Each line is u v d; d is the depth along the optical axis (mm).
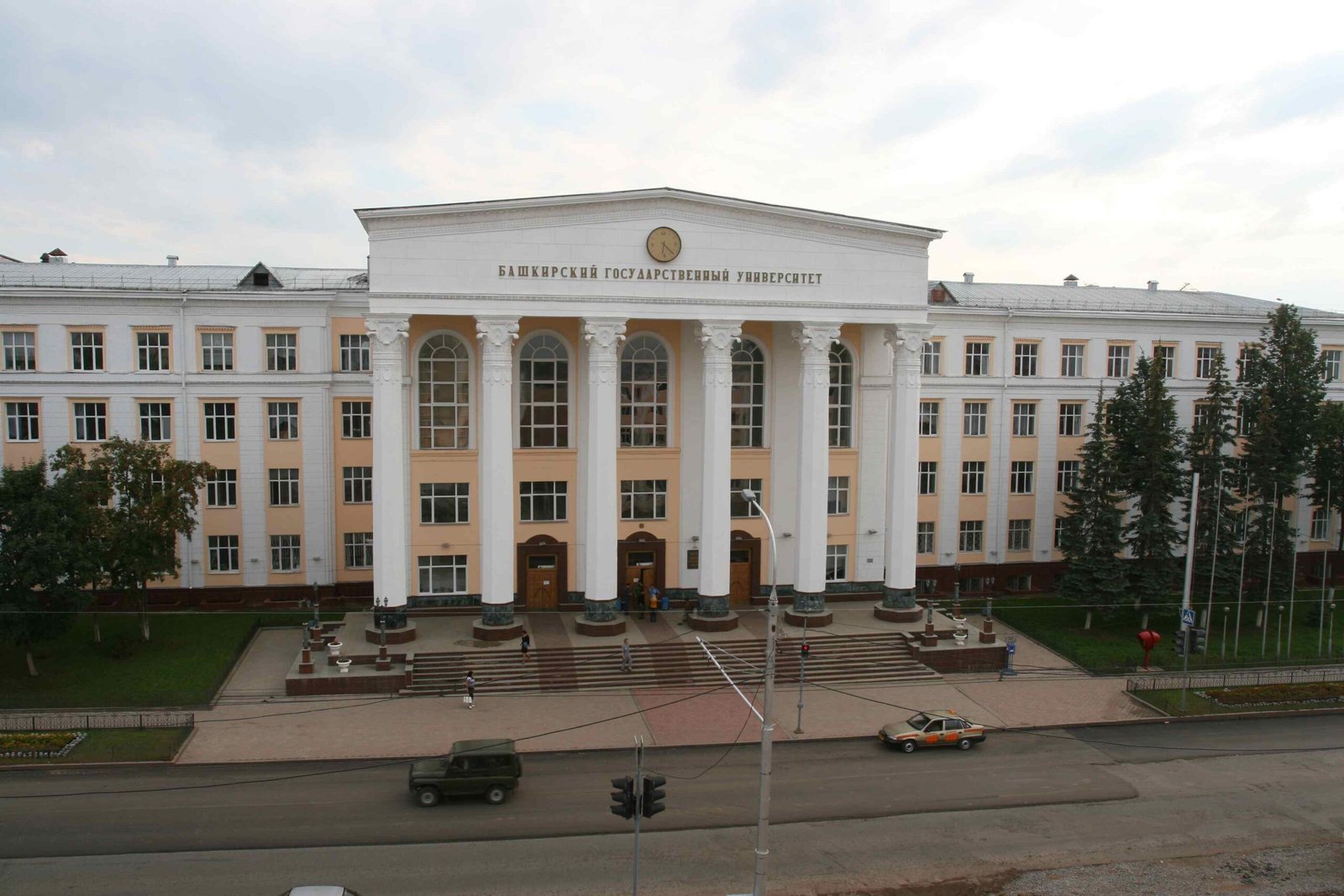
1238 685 40531
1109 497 48688
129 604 49469
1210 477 49438
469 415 46312
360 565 52062
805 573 45344
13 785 28469
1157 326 58938
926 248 45844
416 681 38188
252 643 44031
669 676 39625
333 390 51000
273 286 52562
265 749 31750
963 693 39344
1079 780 30656
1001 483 57281
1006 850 25703
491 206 41250
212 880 23016
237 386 50062
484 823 26531
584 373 46344
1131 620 51062
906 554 46250
